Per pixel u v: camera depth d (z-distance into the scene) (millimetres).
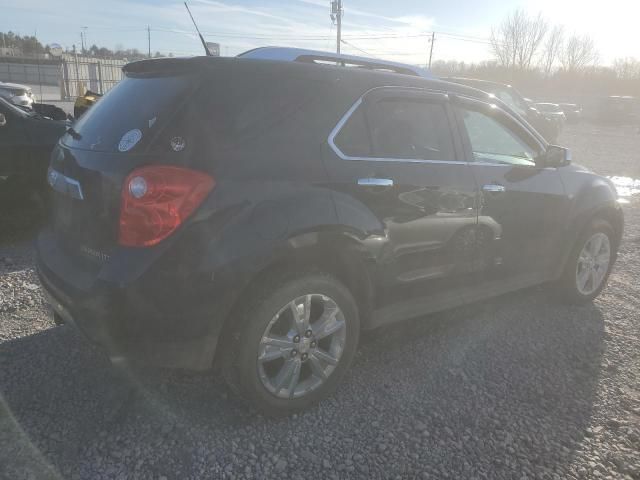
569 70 64688
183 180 2336
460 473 2459
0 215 5418
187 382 3080
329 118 2840
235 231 2418
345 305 2861
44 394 2893
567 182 4137
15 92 17891
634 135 29344
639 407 3043
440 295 3438
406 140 3172
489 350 3635
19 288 4273
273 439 2635
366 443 2637
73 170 2668
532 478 2447
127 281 2299
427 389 3129
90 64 38594
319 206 2652
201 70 2600
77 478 2316
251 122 2592
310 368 2848
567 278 4332
